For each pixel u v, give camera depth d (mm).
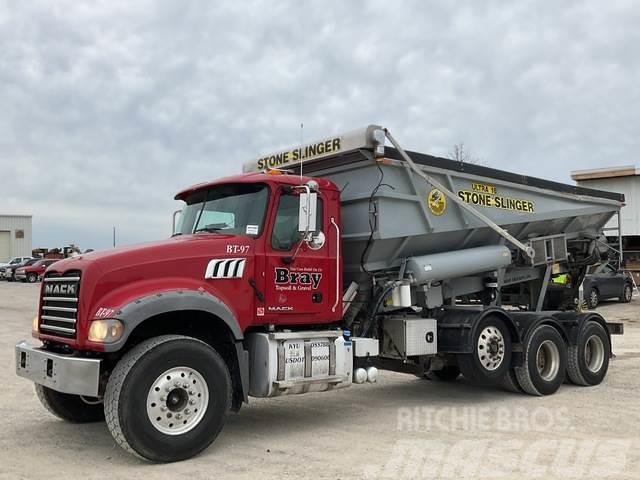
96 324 5320
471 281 9109
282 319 6422
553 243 10062
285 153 8125
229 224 6590
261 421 7105
